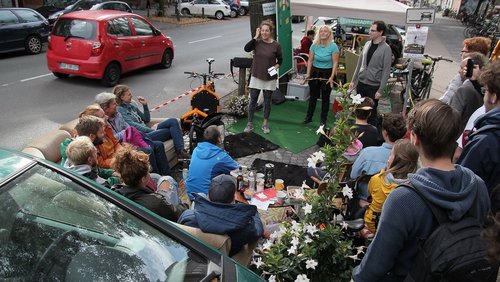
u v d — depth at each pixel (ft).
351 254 8.63
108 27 30.81
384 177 9.77
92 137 13.29
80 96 28.68
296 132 22.82
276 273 8.41
